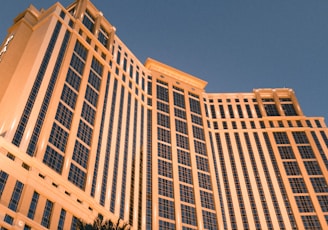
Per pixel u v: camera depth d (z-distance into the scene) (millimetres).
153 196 105500
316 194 121125
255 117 148000
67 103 90875
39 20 108438
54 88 89625
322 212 116188
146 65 150875
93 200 79875
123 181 96188
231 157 132500
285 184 124188
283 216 115688
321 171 128000
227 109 151500
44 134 78375
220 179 124062
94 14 127562
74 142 85562
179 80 153375
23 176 68250
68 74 96812
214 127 143375
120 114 111938
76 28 111000
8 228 60531
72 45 104812
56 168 77000
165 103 140000
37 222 65438
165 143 124812
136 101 127375
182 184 114562
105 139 97000
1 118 77438
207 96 155625
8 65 93250
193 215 108312
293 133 142000
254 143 137750
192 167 121562
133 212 94750
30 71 85875
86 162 86125
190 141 130500
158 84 145375
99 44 118562
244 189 122688
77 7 123312
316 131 142250
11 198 64062
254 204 118688
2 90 87500
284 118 146875
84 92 98938
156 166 114250
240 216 115250
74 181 79438
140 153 112562
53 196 71250
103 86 109125
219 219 110625
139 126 120188
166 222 102125
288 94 159250
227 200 119125
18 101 78438
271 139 139000
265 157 132750
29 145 74375
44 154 75812
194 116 142000
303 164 130250
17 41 99812
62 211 71750
